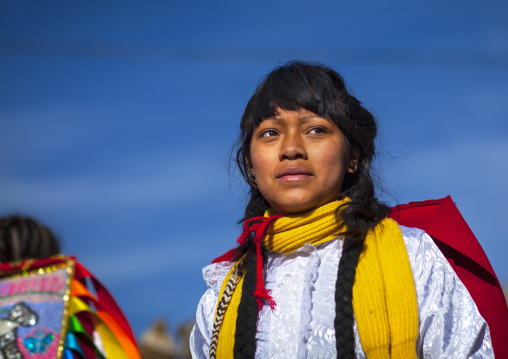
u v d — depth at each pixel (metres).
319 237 2.60
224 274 2.83
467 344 2.42
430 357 2.42
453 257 2.80
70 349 2.47
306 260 2.60
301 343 2.45
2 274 2.52
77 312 2.54
